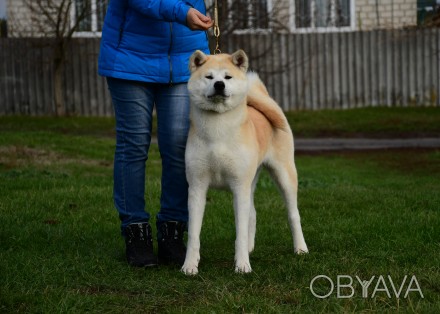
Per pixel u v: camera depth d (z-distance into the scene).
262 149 4.42
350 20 19.50
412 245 4.68
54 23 16.88
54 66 17.56
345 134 15.62
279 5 19.00
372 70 18.19
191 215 4.18
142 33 4.25
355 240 4.88
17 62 17.81
